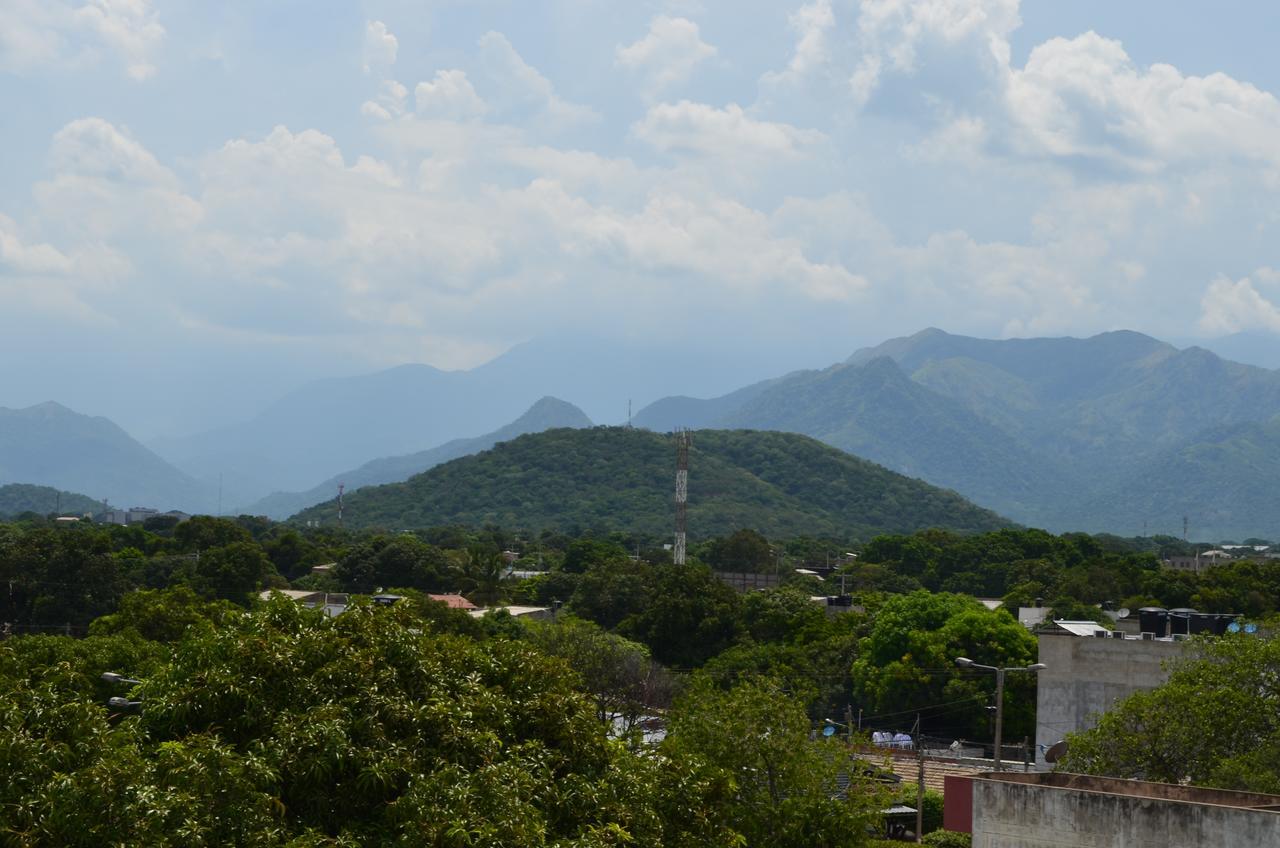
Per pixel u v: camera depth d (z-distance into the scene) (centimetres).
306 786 2484
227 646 2794
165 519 18888
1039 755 6706
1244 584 11750
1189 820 2681
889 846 4734
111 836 2219
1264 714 4062
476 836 2361
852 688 8856
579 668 7431
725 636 10094
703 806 3055
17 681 3173
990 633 8006
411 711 2683
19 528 15600
